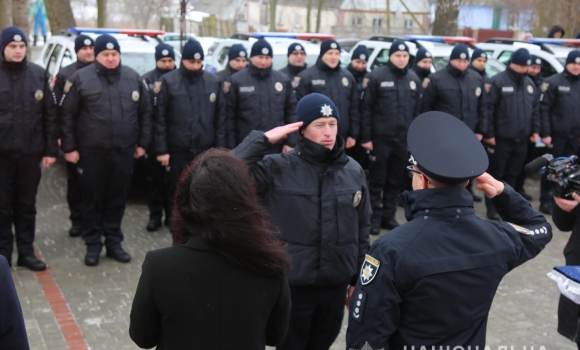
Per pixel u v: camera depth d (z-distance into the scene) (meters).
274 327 2.00
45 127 5.02
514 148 7.28
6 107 4.75
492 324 4.39
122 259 5.36
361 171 3.02
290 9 40.62
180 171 5.86
